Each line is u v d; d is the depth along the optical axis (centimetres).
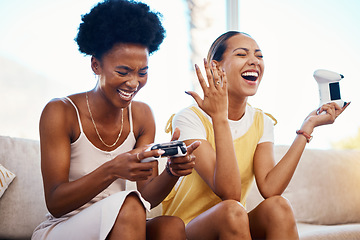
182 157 127
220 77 149
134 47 130
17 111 327
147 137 157
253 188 225
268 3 364
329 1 374
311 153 246
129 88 132
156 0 344
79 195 123
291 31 366
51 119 137
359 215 241
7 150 186
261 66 168
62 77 321
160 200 139
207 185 158
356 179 246
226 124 144
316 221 233
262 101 351
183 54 345
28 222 182
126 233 112
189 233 140
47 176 133
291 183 235
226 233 127
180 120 164
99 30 129
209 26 355
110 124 146
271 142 173
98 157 144
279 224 133
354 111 371
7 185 179
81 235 116
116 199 115
